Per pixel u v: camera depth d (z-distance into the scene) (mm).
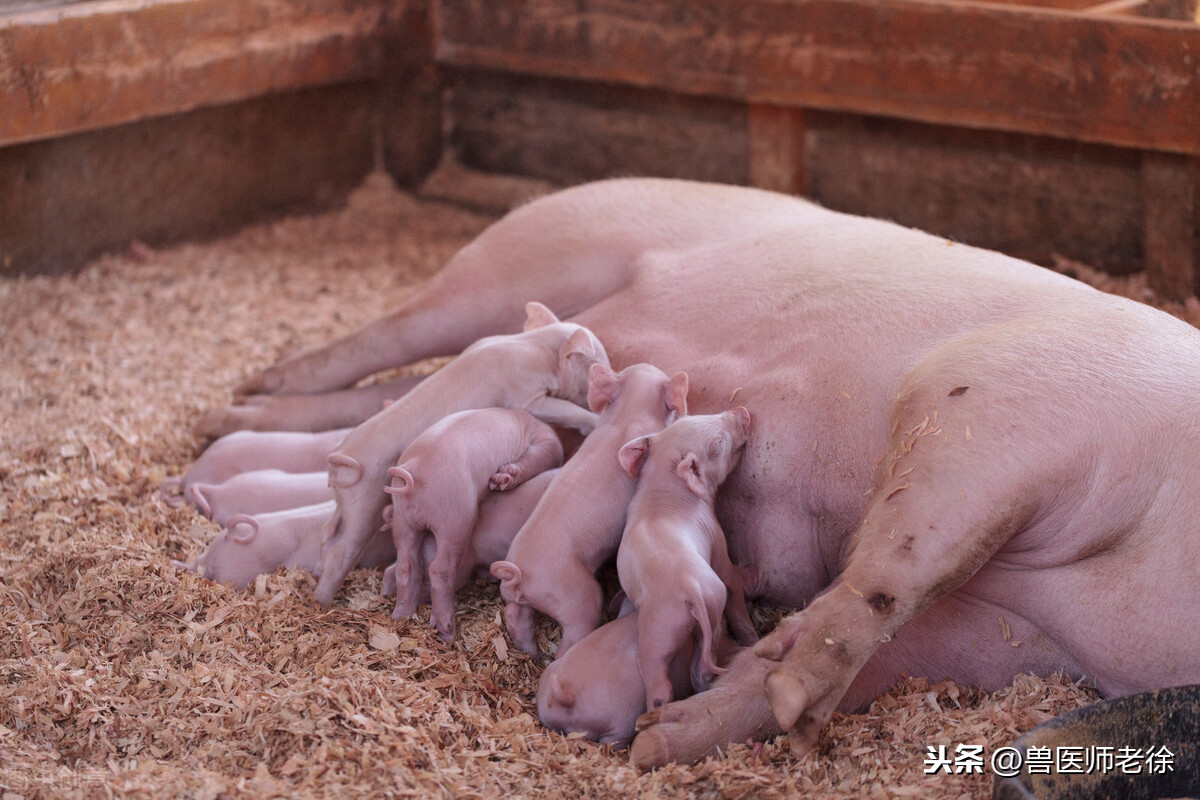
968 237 5906
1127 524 2729
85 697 2963
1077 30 4977
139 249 6371
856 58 5637
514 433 3469
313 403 4527
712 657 2908
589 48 6480
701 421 3211
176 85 5859
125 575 3404
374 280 6301
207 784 2584
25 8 5387
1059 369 2807
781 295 3578
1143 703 2572
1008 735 2723
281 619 3252
